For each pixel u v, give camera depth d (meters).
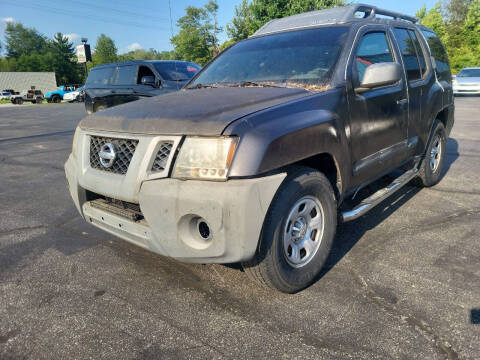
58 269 2.83
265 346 1.93
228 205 1.89
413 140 3.70
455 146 7.03
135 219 2.25
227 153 1.93
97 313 2.26
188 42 54.31
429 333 1.99
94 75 10.87
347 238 3.21
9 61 79.75
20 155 7.64
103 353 1.91
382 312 2.18
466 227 3.37
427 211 3.79
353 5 3.29
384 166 3.24
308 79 2.75
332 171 2.64
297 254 2.35
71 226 3.71
